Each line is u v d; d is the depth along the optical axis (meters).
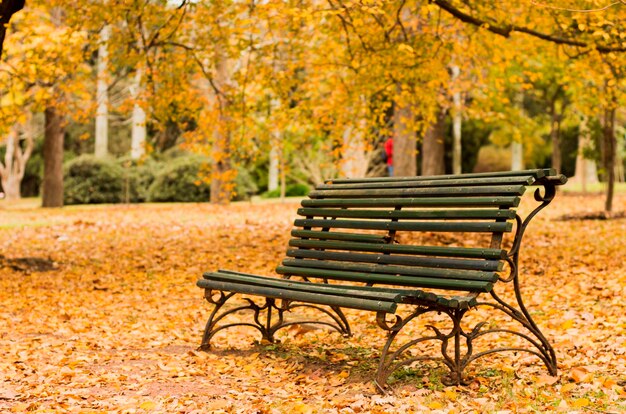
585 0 10.07
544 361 5.09
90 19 12.47
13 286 9.95
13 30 14.68
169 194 32.19
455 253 4.98
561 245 12.52
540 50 13.65
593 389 4.68
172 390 4.95
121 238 14.90
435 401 4.46
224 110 13.55
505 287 9.05
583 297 8.02
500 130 31.89
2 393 4.78
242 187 30.42
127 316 7.98
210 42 12.81
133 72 13.60
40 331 7.11
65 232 16.09
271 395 4.83
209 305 8.48
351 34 12.72
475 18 11.30
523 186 4.83
